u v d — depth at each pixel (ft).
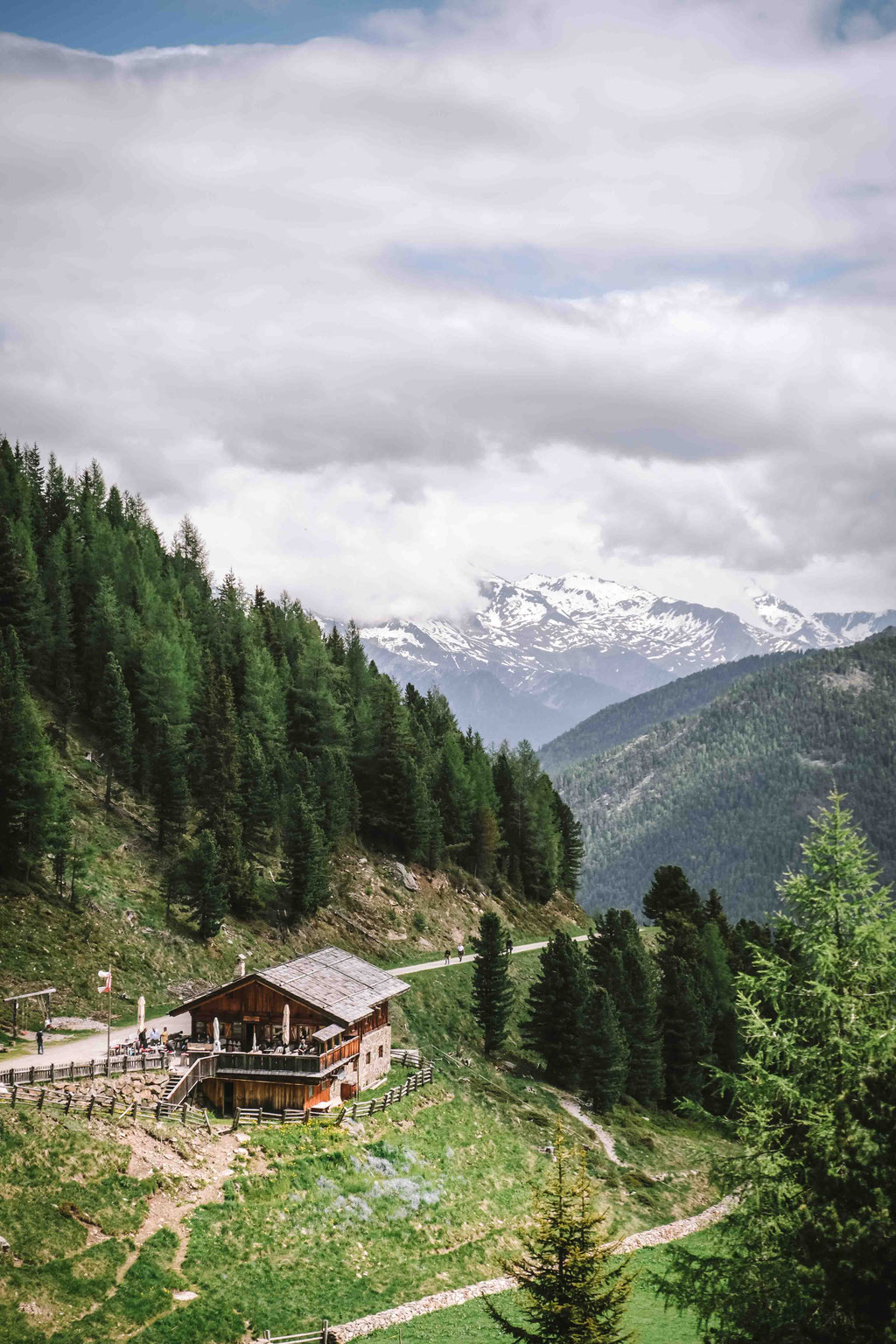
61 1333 139.85
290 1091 224.94
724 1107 386.11
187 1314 153.89
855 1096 104.73
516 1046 377.91
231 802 393.09
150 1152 188.65
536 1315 116.26
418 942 441.27
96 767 412.77
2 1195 159.53
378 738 499.10
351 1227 195.62
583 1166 120.98
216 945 345.92
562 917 586.86
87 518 602.03
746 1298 110.22
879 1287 94.12
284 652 572.10
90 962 299.99
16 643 419.95
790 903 123.85
